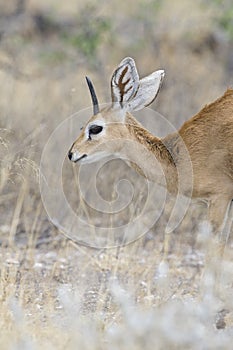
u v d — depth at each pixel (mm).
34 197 23984
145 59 32594
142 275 20328
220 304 17703
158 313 15977
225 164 19219
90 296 19172
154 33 33844
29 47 32875
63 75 31312
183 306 16609
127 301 16641
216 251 18953
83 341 15359
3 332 15766
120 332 15469
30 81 30125
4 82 29656
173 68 31844
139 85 19125
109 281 19453
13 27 33438
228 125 19156
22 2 34250
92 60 31828
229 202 19344
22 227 23734
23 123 26031
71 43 32281
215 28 34312
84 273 20625
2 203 24109
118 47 33156
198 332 15438
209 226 19234
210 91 29969
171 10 35281
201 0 35031
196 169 19266
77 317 16328
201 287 18656
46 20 34094
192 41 33938
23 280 19219
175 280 20500
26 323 16219
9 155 22688
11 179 23359
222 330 16969
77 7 34688
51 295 18609
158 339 15367
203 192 19344
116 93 19016
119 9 35250
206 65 32844
